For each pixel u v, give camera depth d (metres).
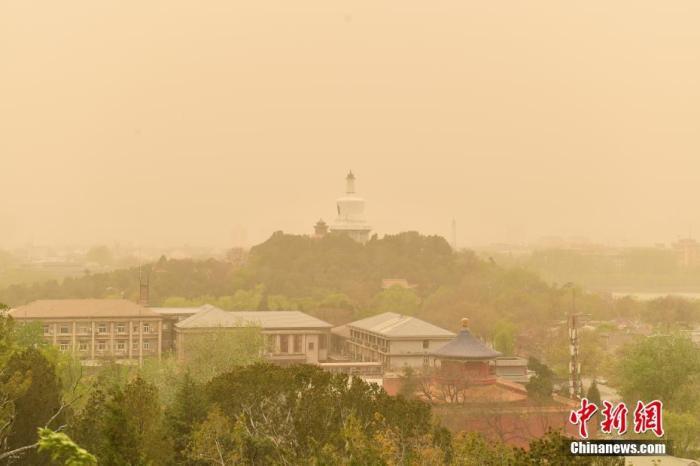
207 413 101.81
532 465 74.88
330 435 94.31
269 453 95.44
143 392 97.44
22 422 95.25
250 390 102.88
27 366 100.44
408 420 96.00
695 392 178.62
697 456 144.25
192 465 97.44
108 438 78.88
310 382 105.69
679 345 182.25
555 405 157.12
